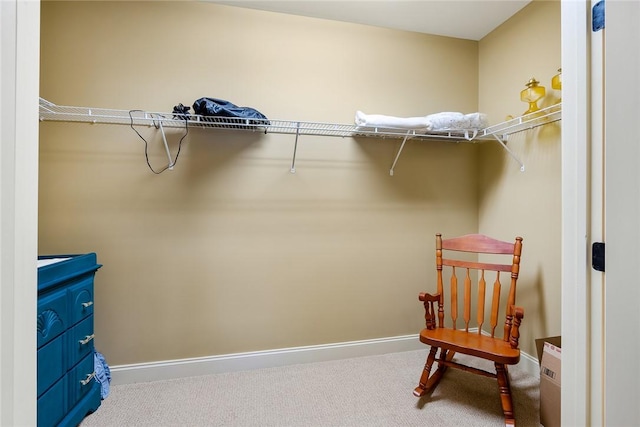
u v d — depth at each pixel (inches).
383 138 87.8
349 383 72.4
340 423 58.8
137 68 72.6
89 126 70.5
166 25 74.1
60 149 69.1
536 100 69.4
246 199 79.0
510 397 58.9
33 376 23.2
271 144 80.2
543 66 73.1
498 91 86.8
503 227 85.4
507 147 83.6
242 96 78.2
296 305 82.5
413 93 89.8
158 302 74.4
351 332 86.4
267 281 80.6
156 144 73.9
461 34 91.4
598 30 29.4
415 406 63.8
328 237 84.4
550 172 71.7
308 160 82.7
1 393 20.3
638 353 29.6
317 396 67.2
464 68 93.7
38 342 48.9
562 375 33.2
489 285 90.2
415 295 91.0
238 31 78.0
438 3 77.3
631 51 29.3
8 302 20.9
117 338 72.4
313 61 82.7
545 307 73.0
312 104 82.6
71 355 56.4
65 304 55.1
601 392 29.5
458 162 93.5
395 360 84.1
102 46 70.9
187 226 75.8
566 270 32.7
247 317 79.4
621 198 29.1
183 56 75.0
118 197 72.1
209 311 77.2
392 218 88.9
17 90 21.3
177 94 74.6
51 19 68.5
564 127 32.7
